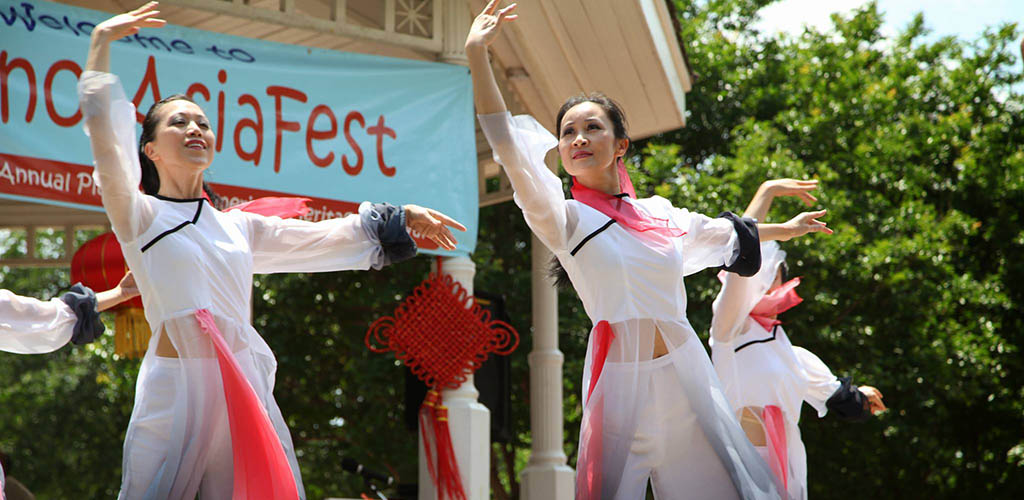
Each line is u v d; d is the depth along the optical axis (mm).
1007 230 16219
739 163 13281
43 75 6094
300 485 3682
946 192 16375
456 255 7059
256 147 6613
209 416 3568
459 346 7512
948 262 15352
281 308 14031
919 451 14562
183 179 3773
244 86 6641
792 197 13023
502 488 14859
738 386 5184
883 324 13680
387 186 6934
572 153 3959
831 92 15906
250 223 3883
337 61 6949
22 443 17766
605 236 3836
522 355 13406
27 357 18453
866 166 14766
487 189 14508
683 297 3939
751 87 16594
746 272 4152
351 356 14258
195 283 3604
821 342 13000
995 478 16172
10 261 10992
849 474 14586
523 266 14820
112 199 3555
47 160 6020
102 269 8266
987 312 15172
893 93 15820
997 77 17875
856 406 5648
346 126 6887
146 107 6340
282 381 14547
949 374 13477
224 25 8523
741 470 3760
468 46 3709
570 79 8891
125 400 17344
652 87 9273
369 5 8188
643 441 3801
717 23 18359
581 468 3797
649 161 13617
